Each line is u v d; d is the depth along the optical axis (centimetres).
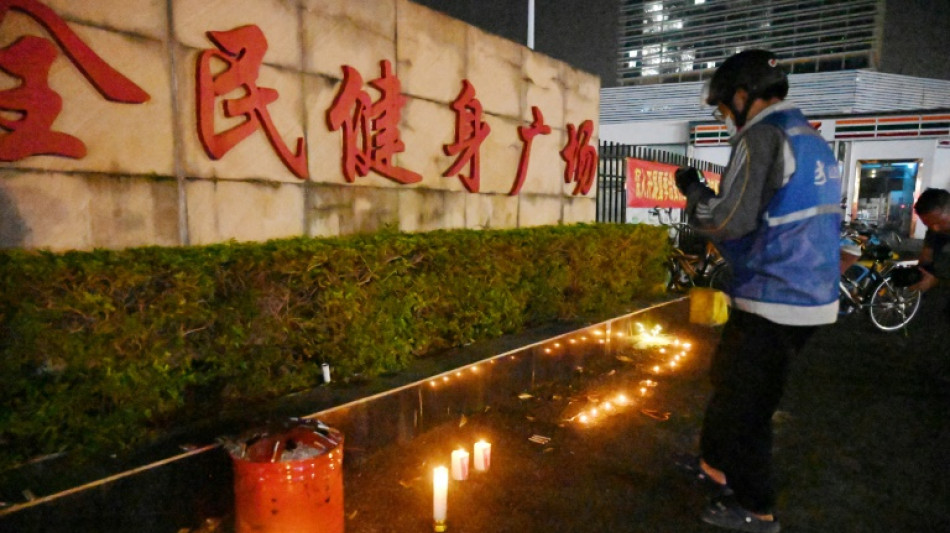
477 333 516
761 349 276
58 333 260
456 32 605
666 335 746
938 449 414
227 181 418
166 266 302
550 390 521
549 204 772
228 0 410
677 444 415
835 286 274
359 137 509
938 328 834
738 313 289
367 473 359
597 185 871
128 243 369
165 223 387
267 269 344
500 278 521
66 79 336
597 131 860
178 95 388
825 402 509
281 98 447
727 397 289
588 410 478
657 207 1127
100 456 276
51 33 327
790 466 386
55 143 331
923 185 2069
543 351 526
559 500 336
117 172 361
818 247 264
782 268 265
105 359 275
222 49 407
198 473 288
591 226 719
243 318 336
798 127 267
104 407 285
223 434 305
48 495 237
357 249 395
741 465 288
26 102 318
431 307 464
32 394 258
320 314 380
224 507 301
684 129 2348
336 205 496
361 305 398
